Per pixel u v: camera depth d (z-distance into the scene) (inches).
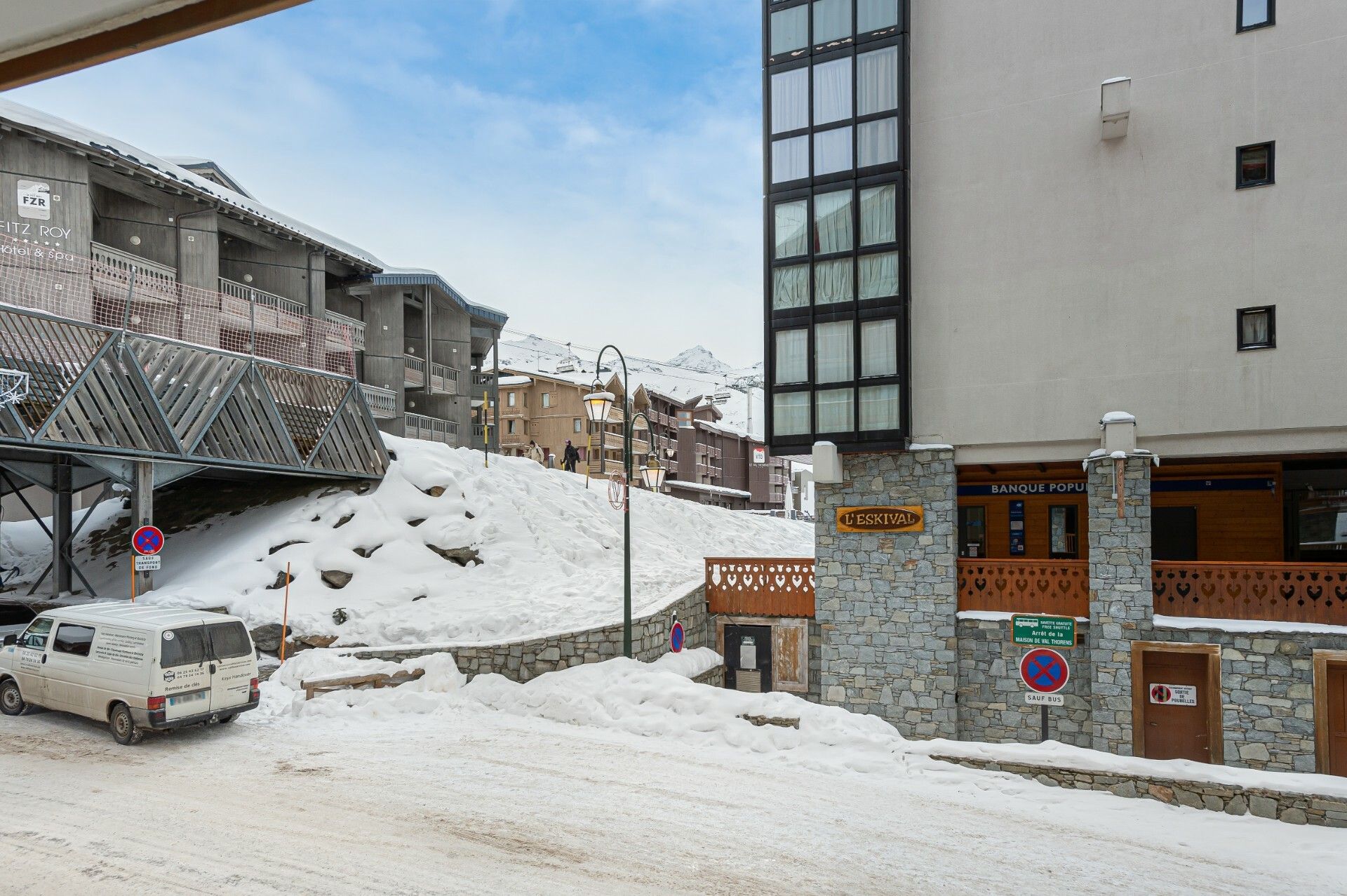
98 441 740.0
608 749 531.2
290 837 370.6
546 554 999.6
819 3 802.8
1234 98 664.4
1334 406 624.1
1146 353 682.8
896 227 758.5
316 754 503.2
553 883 334.0
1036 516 881.5
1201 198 671.8
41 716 558.6
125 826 376.5
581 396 2377.0
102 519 1131.9
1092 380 698.8
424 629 770.8
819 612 777.6
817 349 784.3
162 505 1100.5
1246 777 459.5
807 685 815.1
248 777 452.8
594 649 691.4
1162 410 674.2
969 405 738.2
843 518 771.4
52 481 896.9
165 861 340.2
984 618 723.4
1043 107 727.7
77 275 797.2
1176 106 682.2
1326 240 633.0
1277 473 788.0
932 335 754.2
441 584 894.4
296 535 921.5
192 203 1238.3
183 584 845.2
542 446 2407.7
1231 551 798.5
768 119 819.4
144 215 1204.5
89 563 1001.5
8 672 560.7
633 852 369.1
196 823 382.6
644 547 1236.5
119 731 505.4
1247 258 655.1
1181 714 647.8
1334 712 601.9
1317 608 616.7
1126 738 652.1
